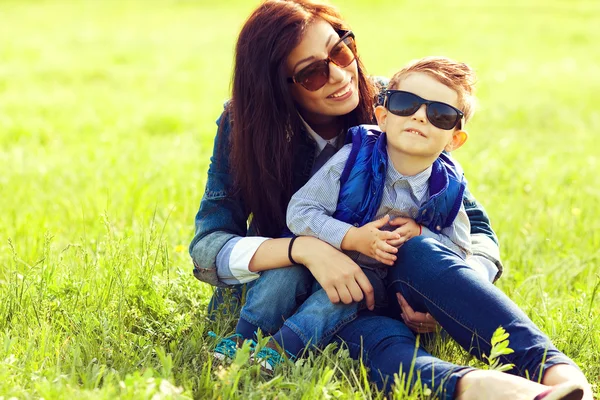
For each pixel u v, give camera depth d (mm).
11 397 2947
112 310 3906
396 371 3162
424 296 3320
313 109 3719
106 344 3482
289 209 3617
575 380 2895
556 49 19250
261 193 3770
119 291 3936
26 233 5449
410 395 3039
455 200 3574
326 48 3602
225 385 3049
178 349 3588
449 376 2977
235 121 3703
